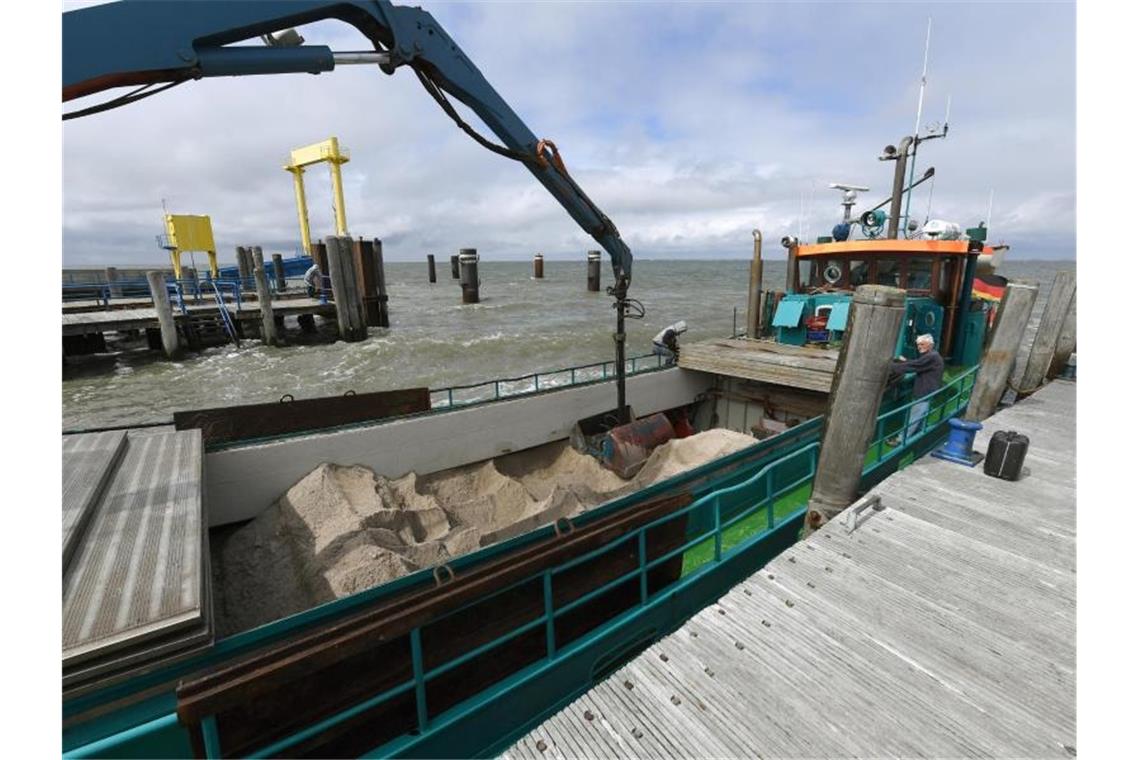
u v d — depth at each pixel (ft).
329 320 91.81
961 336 31.32
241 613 13.93
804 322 31.19
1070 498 14.82
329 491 17.57
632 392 28.07
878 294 12.55
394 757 8.43
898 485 15.75
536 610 11.14
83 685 7.32
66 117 9.39
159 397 55.11
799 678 8.26
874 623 9.56
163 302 70.23
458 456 22.48
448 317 112.37
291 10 10.80
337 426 20.70
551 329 91.71
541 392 25.32
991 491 15.29
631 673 8.38
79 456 14.37
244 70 10.71
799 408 27.30
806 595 10.42
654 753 6.93
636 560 12.95
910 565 11.46
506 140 17.12
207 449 17.78
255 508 18.16
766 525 15.97
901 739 7.18
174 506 12.04
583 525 11.86
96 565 9.61
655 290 176.76
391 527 16.57
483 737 9.50
